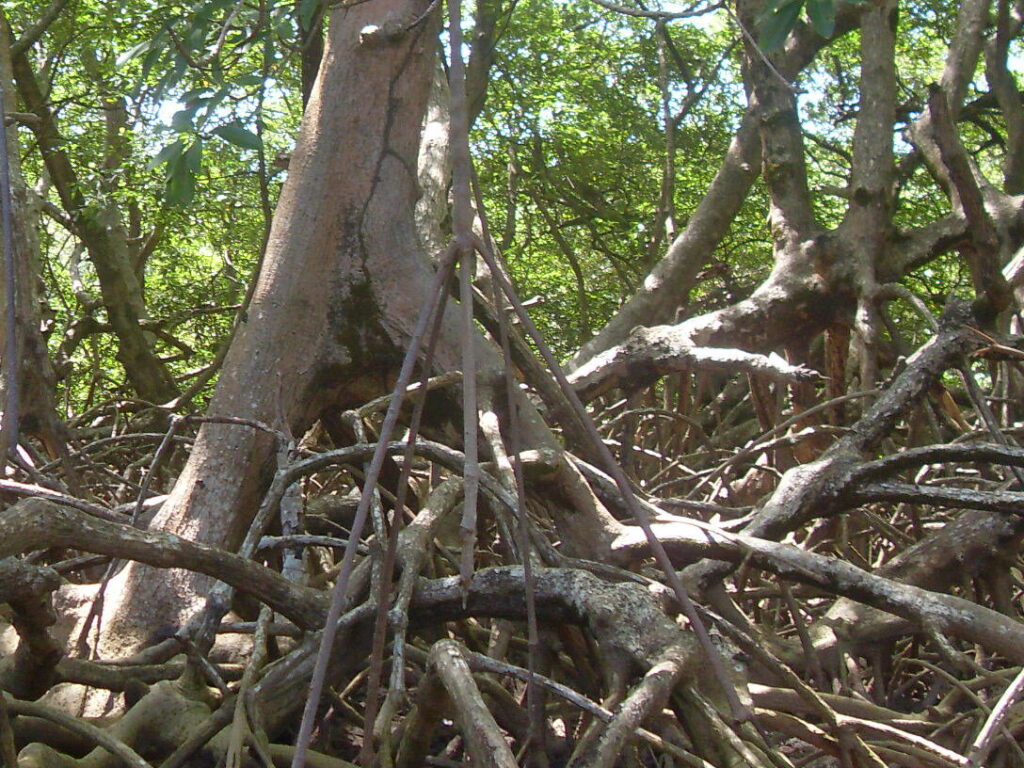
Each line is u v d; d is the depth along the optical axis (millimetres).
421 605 2969
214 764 2709
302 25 2625
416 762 2547
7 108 3818
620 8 2209
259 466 4055
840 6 7219
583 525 3557
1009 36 8430
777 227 6930
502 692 3156
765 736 2701
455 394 4102
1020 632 3160
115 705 3137
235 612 3678
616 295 12117
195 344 12008
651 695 2297
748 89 7773
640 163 11438
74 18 8914
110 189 8742
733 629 2781
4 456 2014
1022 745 3152
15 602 2234
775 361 5246
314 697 1425
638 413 5574
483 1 7164
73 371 10258
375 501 2980
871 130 6938
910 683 4242
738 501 5848
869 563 5250
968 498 3658
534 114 10805
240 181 10430
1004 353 4133
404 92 4270
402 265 4242
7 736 2135
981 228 4301
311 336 4191
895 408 4109
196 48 2658
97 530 2361
